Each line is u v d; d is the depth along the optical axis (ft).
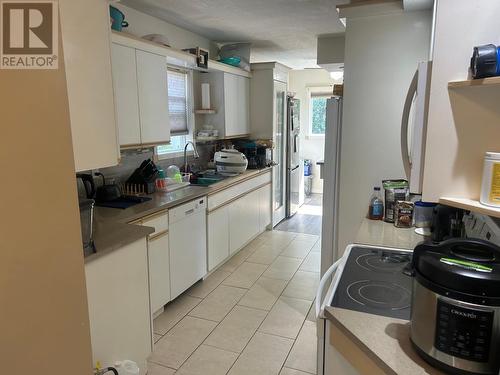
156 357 7.87
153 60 9.78
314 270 12.30
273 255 13.71
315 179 25.00
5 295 2.71
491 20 3.33
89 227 6.09
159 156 12.16
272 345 8.26
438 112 3.58
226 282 11.42
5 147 2.63
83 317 3.33
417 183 3.81
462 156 3.60
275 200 17.66
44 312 2.99
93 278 5.99
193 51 11.69
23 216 2.77
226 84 13.83
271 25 12.38
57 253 3.04
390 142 8.18
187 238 10.21
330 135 8.84
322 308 4.28
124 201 9.21
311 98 24.06
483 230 4.91
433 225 6.25
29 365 2.92
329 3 9.92
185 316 9.46
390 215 7.55
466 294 2.81
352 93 8.25
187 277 10.34
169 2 9.93
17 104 2.69
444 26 3.44
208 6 10.22
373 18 7.82
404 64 7.80
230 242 12.93
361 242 6.39
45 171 2.89
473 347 2.84
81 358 3.35
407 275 4.99
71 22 5.26
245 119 15.74
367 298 4.38
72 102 5.37
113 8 8.45
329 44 14.21
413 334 3.34
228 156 13.51
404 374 3.04
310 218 19.15
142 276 7.16
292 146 19.11
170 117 12.54
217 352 8.03
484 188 3.37
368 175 8.47
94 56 5.68
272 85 15.70
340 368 4.14
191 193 10.39
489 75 3.20
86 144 5.65
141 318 7.22
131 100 9.09
